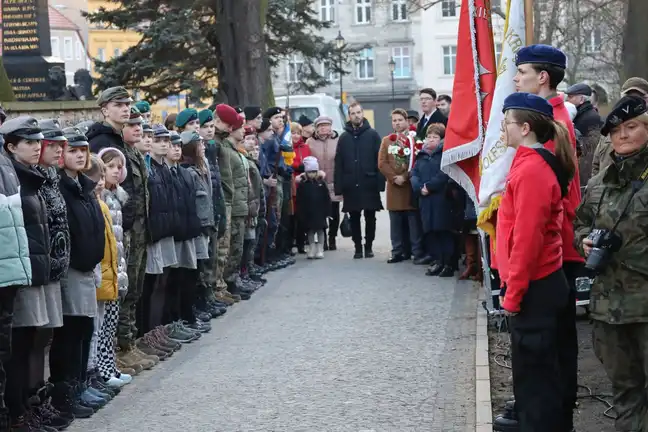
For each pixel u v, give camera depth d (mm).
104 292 9156
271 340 11555
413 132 17500
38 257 7746
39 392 8430
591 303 7184
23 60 19203
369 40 73312
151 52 32562
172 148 11336
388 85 73375
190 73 33125
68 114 16094
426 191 15625
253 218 14961
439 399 8906
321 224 18516
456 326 12016
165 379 9906
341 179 18391
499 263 6988
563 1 40781
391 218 17688
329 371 10016
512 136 6957
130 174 10016
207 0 31469
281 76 65062
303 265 17797
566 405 7438
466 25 10500
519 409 7016
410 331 11805
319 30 38562
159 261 10953
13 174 7520
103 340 9484
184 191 11461
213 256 12875
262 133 16844
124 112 9977
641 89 10109
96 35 64938
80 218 8461
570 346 7430
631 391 7242
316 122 19516
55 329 8586
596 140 12695
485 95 10430
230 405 8859
